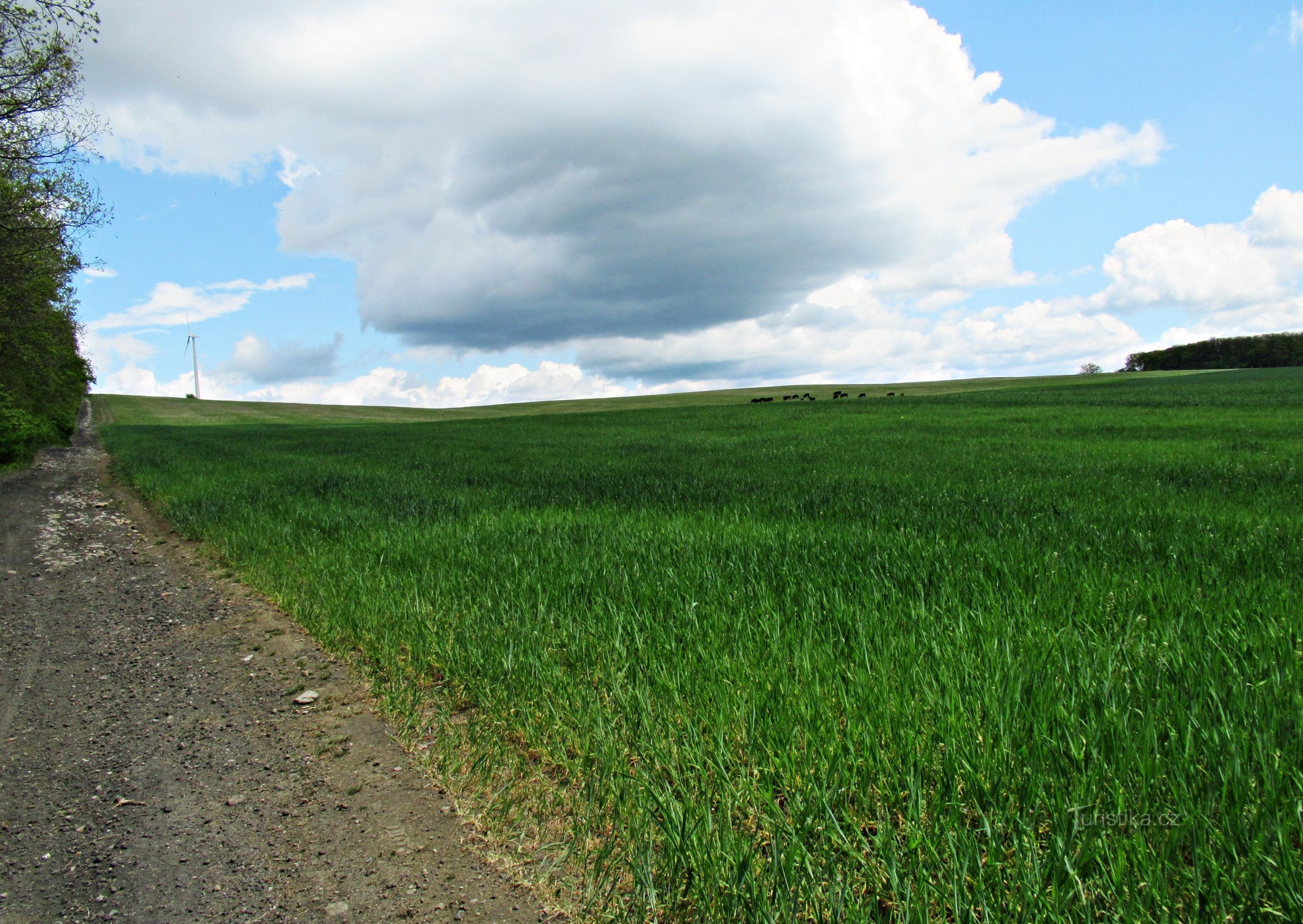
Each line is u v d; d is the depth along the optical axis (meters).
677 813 2.71
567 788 3.26
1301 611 4.00
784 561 6.03
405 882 2.81
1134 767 2.55
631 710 3.60
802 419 38.22
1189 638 3.75
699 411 52.19
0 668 5.64
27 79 17.72
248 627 6.40
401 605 5.83
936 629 4.06
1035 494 10.03
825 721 3.13
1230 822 2.22
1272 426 22.66
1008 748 2.74
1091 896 2.14
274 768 3.84
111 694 5.02
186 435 43.41
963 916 2.10
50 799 3.62
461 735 3.91
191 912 2.72
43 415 36.19
